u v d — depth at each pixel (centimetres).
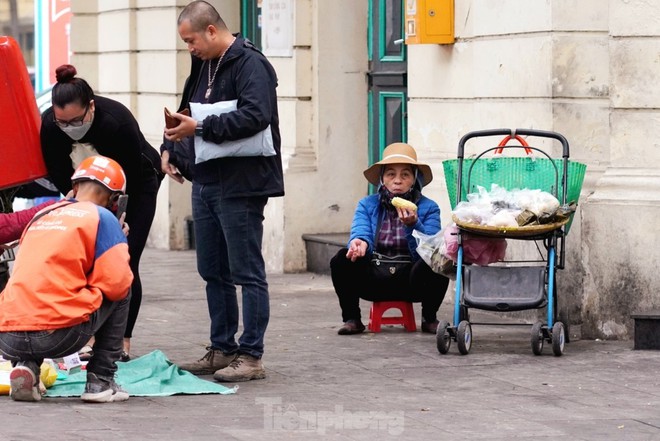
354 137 1600
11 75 934
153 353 996
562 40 1184
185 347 1101
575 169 1061
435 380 951
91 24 2047
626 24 1109
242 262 946
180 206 1877
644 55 1108
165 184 1870
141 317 1269
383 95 1563
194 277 1574
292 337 1145
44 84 2156
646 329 1068
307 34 1583
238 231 940
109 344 877
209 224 972
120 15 1947
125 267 860
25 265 854
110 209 891
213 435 775
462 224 1035
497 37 1253
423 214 1151
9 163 945
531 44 1204
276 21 1603
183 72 1833
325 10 1571
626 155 1123
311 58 1584
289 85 1590
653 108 1109
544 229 1027
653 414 840
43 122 966
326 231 1600
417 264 1134
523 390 915
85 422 809
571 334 1148
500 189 1059
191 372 984
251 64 929
